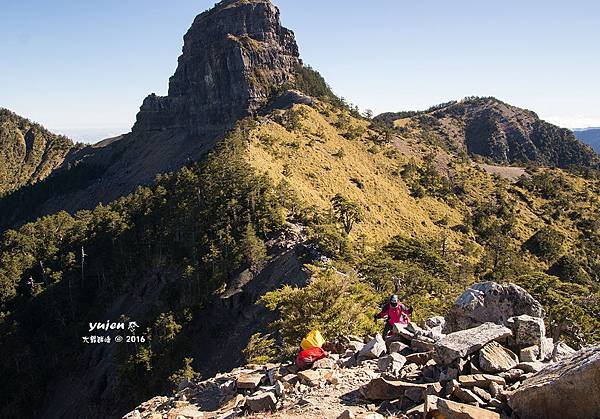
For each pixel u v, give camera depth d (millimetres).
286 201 86938
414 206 137750
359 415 9930
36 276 109562
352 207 93375
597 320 43844
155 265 93375
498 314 13867
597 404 7781
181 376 56406
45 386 88438
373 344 13648
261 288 65875
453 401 9453
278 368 14469
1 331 93500
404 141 199750
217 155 112188
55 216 135750
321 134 158875
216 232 80250
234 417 11633
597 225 158750
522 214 160125
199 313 69500
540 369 9898
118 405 71688
